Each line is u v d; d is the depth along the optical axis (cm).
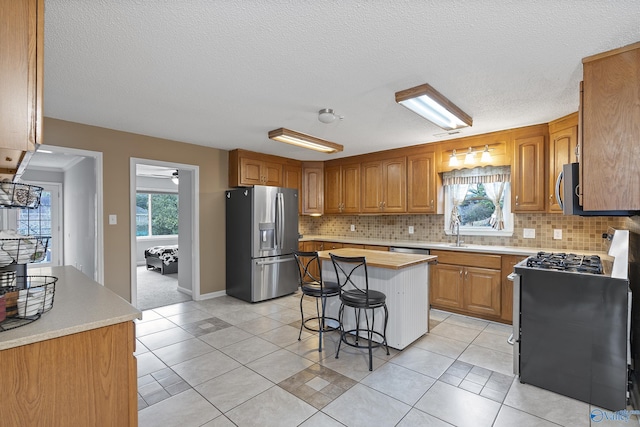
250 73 224
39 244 142
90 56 199
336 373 246
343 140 421
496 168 402
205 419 192
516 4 149
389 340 287
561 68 214
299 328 342
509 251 345
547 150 342
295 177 557
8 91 103
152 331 332
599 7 150
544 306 223
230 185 486
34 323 119
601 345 203
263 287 446
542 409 201
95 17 159
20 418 107
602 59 190
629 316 196
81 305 144
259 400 211
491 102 279
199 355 276
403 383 231
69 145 338
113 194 368
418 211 448
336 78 231
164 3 148
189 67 214
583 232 349
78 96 267
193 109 299
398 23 164
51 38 178
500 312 350
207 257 462
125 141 378
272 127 360
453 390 222
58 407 115
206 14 157
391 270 285
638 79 179
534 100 274
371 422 189
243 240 450
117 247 371
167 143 416
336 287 294
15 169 162
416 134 390
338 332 331
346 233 583
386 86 245
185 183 493
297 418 193
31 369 109
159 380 235
